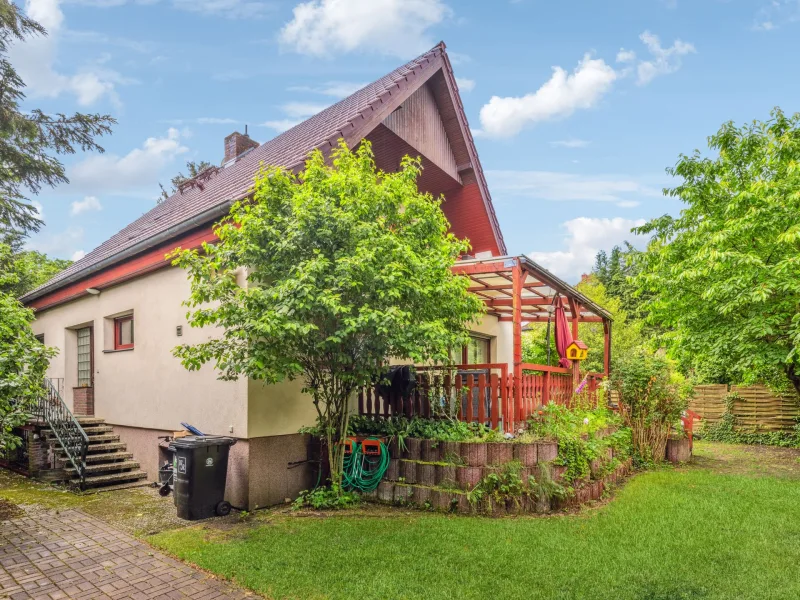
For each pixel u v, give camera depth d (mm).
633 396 10078
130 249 8805
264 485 6832
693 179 10258
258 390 6891
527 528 5477
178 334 8062
